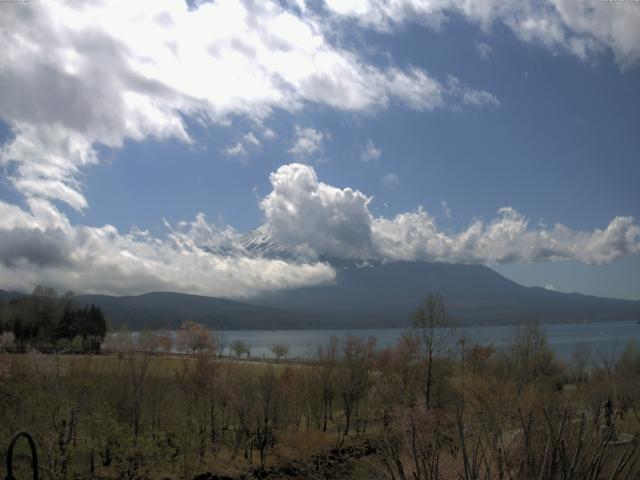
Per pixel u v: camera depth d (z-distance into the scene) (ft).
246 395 188.85
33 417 137.59
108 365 202.49
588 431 53.11
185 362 209.87
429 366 199.00
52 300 506.48
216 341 374.02
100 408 153.07
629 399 200.95
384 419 187.42
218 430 195.11
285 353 448.24
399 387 202.18
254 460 178.70
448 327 212.64
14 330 457.27
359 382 219.61
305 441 187.83
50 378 162.20
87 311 541.75
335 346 260.62
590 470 45.62
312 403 222.89
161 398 184.75
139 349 220.02
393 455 55.16
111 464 147.74
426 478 51.06
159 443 157.89
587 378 255.29
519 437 54.03
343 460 174.70
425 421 89.20
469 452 61.72
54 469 126.21
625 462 46.62
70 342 453.99
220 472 164.45
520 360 209.05
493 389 147.02
